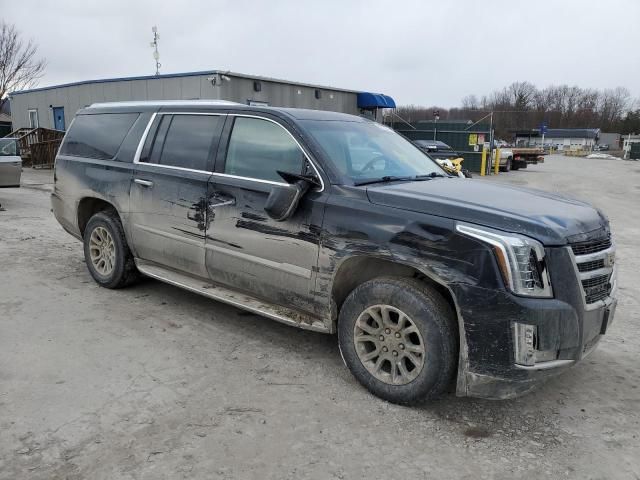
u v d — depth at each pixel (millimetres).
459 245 3076
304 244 3693
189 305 5152
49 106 24641
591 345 3344
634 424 3318
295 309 3934
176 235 4598
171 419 3205
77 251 7141
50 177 17594
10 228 8570
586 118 119375
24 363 3861
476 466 2854
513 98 116812
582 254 3164
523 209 3258
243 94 18047
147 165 4859
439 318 3172
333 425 3199
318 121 4203
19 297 5242
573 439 3135
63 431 3049
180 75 17969
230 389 3586
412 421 3268
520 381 3002
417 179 4121
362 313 3504
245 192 4039
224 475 2719
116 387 3562
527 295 2951
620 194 18484
